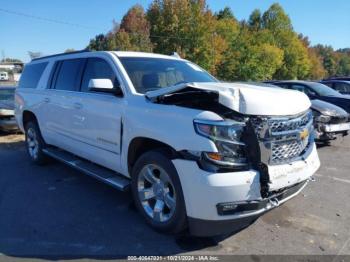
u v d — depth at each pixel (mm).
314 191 4906
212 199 2883
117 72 4117
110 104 4004
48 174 5723
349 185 5203
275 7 73312
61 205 4340
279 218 3967
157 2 47469
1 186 5090
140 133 3506
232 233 3580
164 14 47000
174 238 3467
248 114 2998
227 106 3027
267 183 3010
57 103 5145
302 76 78250
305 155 3473
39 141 6047
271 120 3057
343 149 7926
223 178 2879
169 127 3203
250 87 3436
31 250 3238
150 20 48219
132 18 48281
